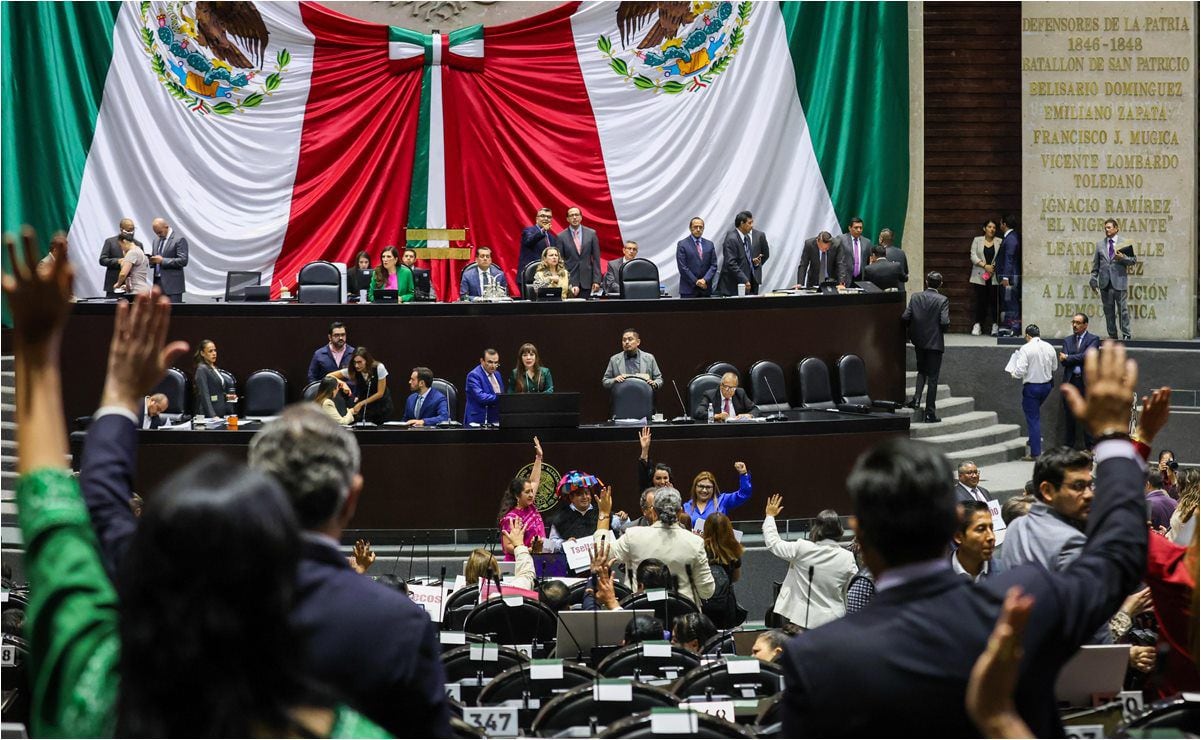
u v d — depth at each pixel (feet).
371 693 8.79
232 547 5.23
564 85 64.28
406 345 50.96
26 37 62.28
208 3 63.26
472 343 51.01
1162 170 69.77
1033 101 70.59
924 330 59.93
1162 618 17.20
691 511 40.78
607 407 51.42
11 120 62.08
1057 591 8.70
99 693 5.73
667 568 30.58
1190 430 62.28
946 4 73.00
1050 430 63.93
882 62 64.75
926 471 8.70
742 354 52.39
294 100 63.93
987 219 73.20
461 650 22.33
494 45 64.28
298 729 5.30
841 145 64.49
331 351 50.08
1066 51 70.18
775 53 64.44
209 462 5.55
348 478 9.18
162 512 5.29
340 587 8.96
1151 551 17.19
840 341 54.19
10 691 20.17
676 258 59.77
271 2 63.77
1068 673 18.02
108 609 6.04
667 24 64.44
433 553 45.75
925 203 73.72
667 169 64.28
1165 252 69.87
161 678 5.13
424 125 64.23
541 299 52.47
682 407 51.70
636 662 21.15
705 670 19.69
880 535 8.71
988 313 72.43
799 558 32.04
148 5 62.95
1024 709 8.52
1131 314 70.49
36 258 6.70
